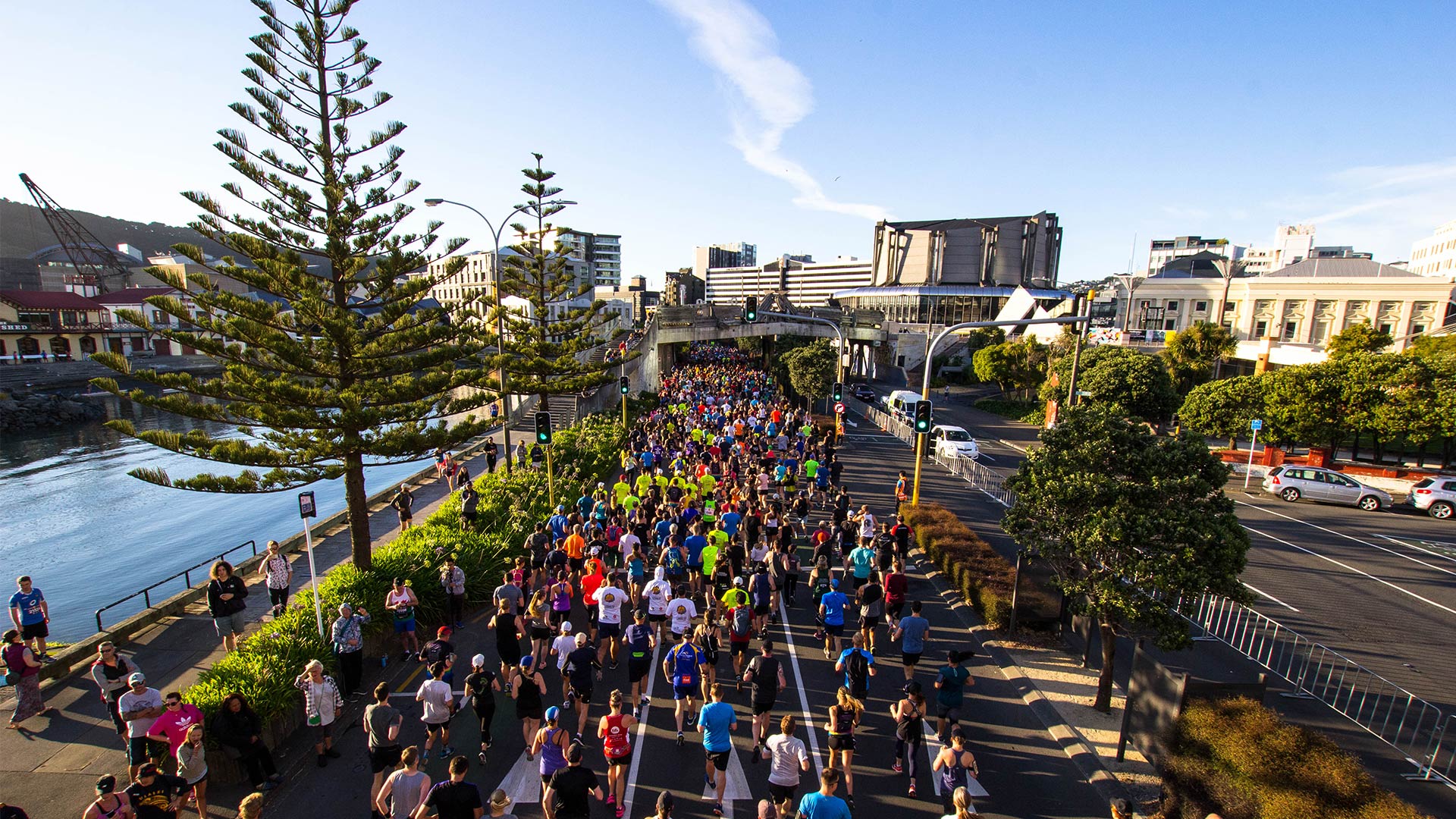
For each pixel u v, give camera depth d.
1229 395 28.17
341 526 19.39
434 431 12.80
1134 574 8.47
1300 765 6.40
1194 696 7.61
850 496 22.06
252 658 9.22
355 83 12.43
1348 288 60.41
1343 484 23.45
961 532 16.33
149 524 29.58
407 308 13.40
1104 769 8.39
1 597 22.23
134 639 11.84
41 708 9.37
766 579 11.16
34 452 45.06
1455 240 87.88
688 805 7.73
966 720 9.62
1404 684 11.04
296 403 11.47
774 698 8.43
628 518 14.64
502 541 14.55
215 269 11.64
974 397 60.09
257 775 7.77
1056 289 98.75
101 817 6.15
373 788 7.46
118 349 73.75
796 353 41.97
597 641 11.10
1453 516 21.83
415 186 12.96
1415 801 8.12
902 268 109.38
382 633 11.35
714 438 23.52
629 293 132.38
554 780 6.41
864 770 8.46
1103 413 9.70
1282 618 13.62
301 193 11.97
